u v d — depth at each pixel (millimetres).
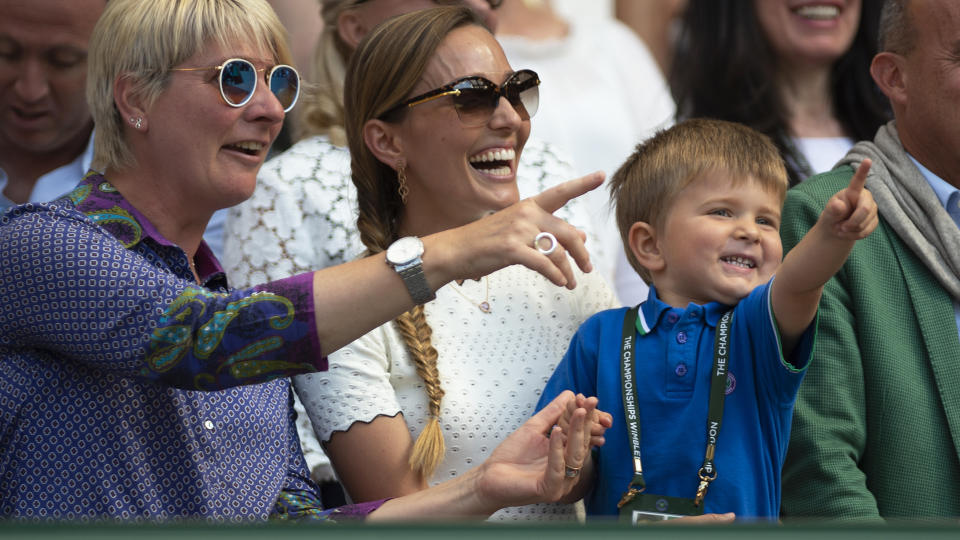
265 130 10312
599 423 10562
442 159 11781
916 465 12258
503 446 9742
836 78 17844
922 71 13031
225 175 10133
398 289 8992
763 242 11484
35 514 9297
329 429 11539
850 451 12180
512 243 8914
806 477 12086
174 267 10078
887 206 12984
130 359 8984
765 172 11578
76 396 9492
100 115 10195
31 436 9383
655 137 12492
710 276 11430
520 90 11953
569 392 9953
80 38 15008
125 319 9000
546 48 21047
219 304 9023
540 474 9531
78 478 9430
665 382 11188
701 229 11484
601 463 11359
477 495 9547
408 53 11766
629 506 10953
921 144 13328
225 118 9992
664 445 10992
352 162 12422
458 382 11938
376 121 11984
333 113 15055
